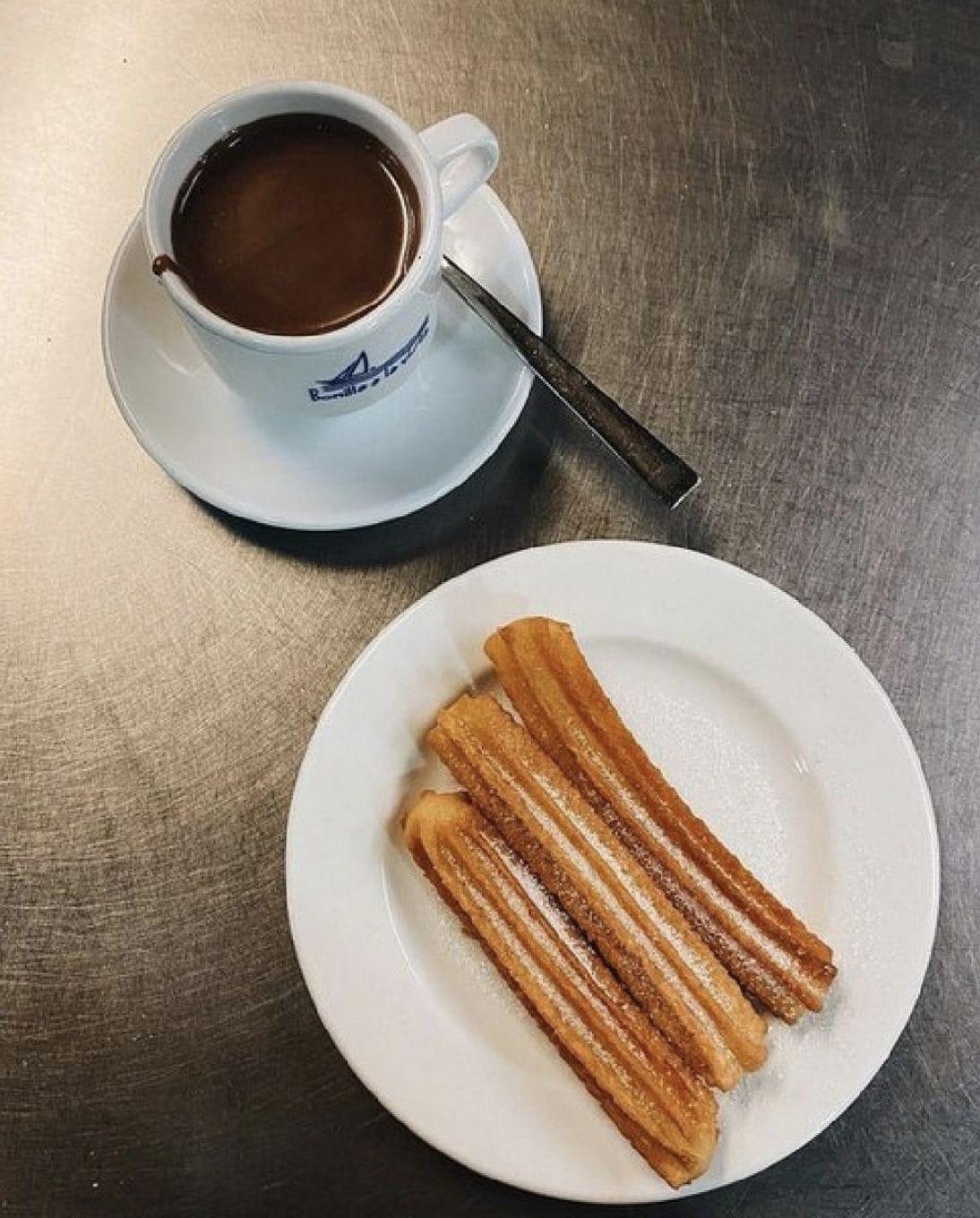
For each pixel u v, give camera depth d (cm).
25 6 49
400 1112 41
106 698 46
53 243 47
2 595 46
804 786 44
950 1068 45
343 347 38
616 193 49
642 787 43
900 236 49
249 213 39
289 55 49
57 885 45
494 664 43
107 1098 44
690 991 42
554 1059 42
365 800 43
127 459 47
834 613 47
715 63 50
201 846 45
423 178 39
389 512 43
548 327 48
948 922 46
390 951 43
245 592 46
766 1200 44
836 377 48
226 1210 44
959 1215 44
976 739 46
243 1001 44
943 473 48
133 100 48
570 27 49
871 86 50
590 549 43
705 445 47
